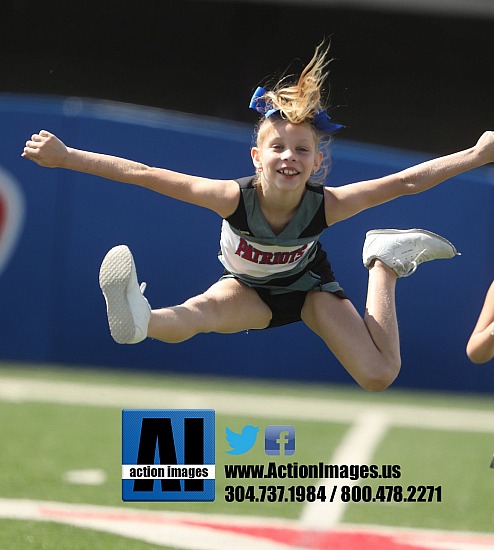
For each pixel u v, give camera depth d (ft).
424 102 179.63
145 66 183.42
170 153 132.57
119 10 182.29
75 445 96.37
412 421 115.03
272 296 63.77
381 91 179.63
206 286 133.80
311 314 63.72
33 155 57.93
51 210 134.51
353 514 79.36
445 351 133.49
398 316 133.80
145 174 59.21
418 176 61.00
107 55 183.73
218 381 134.51
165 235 133.90
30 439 97.66
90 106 133.59
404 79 179.52
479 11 164.25
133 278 56.90
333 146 132.67
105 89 184.34
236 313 62.80
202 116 181.57
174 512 77.56
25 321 135.54
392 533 73.82
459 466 95.20
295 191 58.59
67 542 67.92
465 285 132.67
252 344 136.46
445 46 177.78
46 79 185.16
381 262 63.98
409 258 63.82
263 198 59.36
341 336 61.72
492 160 61.36
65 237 134.51
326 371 136.15
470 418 118.62
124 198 134.00
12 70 185.47
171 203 133.90
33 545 66.85
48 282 134.92
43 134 58.18
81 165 58.59
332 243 132.57
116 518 74.74
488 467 95.25
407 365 134.21
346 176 131.85
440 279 132.98
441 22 176.04
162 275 133.90
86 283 134.62
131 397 119.44
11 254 135.13
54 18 183.62
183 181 59.36
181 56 181.88
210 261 133.90
